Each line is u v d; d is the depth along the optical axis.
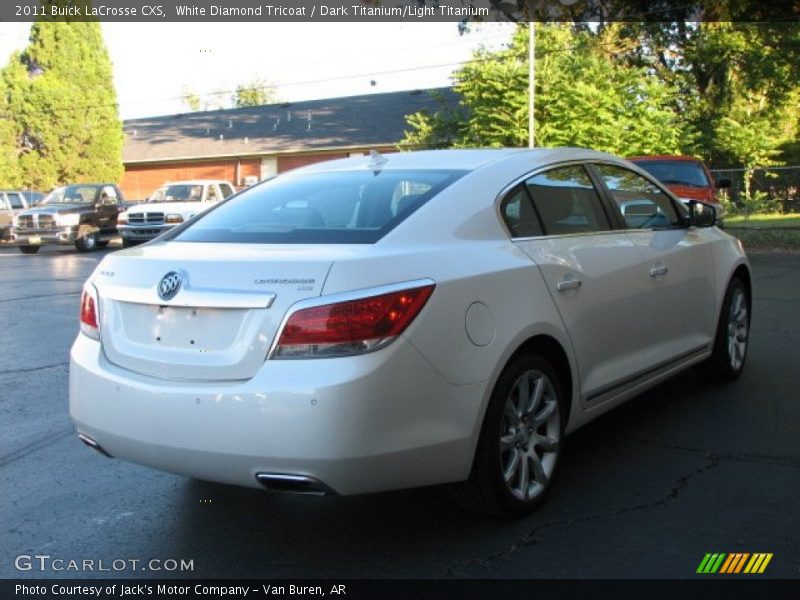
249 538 3.80
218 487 4.42
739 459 4.55
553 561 3.45
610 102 24.53
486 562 3.46
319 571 3.46
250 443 3.18
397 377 3.22
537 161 4.46
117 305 3.68
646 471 4.41
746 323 6.25
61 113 34.91
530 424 3.89
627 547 3.55
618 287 4.52
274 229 3.87
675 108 28.58
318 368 3.15
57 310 10.77
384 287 3.27
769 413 5.34
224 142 43.38
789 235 18.97
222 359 3.31
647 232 5.03
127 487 4.45
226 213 4.30
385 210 3.83
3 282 14.28
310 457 3.12
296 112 45.12
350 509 4.07
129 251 3.94
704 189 14.06
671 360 5.11
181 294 3.42
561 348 4.04
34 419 5.75
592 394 4.32
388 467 3.23
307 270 3.28
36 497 4.33
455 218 3.81
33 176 34.91
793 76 25.95
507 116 25.17
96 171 36.47
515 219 4.11
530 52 23.80
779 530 3.67
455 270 3.54
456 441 3.42
